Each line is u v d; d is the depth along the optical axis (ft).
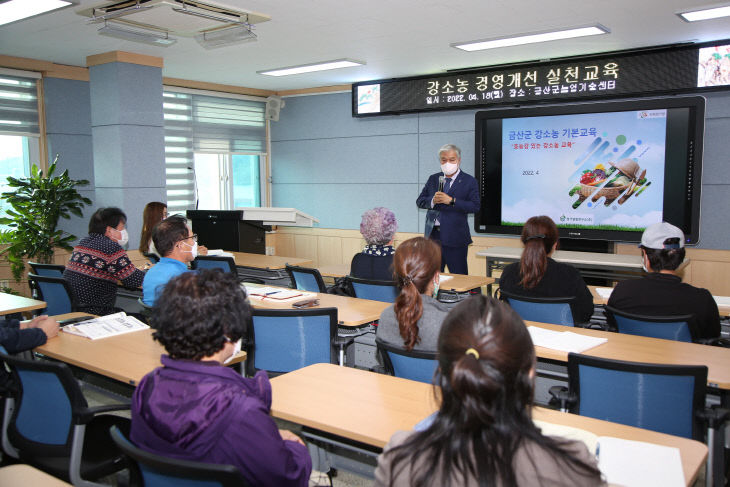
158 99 19.08
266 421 4.08
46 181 17.92
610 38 16.42
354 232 26.08
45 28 14.98
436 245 6.64
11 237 17.69
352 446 5.56
